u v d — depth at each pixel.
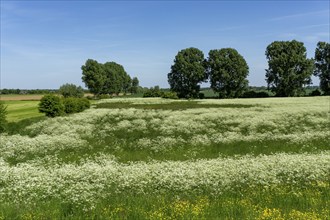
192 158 18.33
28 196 11.47
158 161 17.88
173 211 9.73
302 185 12.45
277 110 42.28
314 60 99.56
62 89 99.81
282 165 14.68
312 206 9.98
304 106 47.03
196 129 29.73
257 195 11.27
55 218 9.38
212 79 110.12
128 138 26.98
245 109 45.47
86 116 43.12
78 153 21.31
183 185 12.30
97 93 133.12
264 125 30.91
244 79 107.88
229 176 13.19
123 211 10.08
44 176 13.74
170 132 28.58
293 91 97.38
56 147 22.50
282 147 21.55
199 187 12.15
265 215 9.11
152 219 9.16
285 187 12.11
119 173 13.95
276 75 98.19
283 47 100.00
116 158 19.38
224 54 109.19
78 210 10.12
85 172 14.41
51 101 44.72
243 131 29.11
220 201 10.80
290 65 97.88
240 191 11.88
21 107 66.81
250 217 9.08
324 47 101.00
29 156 20.48
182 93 116.44
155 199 11.05
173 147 22.66
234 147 22.19
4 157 20.09
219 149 21.66
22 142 23.75
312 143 22.16
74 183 13.13
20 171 14.45
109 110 51.94
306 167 14.11
